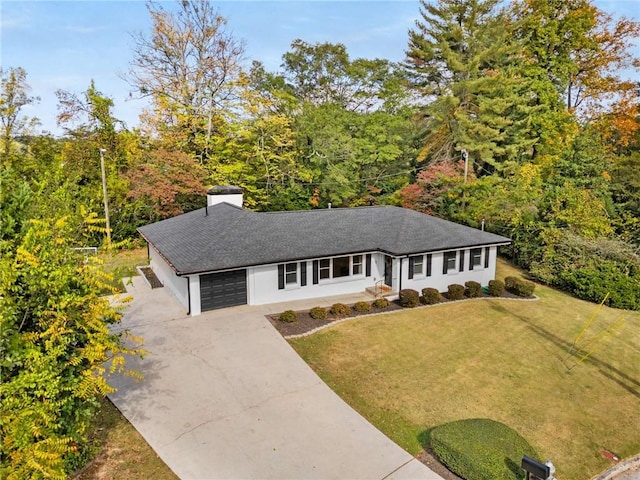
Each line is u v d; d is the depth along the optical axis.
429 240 20.14
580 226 24.41
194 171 29.12
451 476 8.38
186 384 11.37
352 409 10.55
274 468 8.37
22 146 30.77
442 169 31.03
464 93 31.06
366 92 41.97
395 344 14.51
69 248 7.03
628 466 9.27
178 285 17.70
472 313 17.80
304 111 35.28
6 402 5.73
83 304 7.03
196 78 30.97
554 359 14.01
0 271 5.83
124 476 7.93
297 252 17.88
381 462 8.70
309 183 35.81
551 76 35.12
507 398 11.52
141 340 8.43
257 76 38.41
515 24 31.47
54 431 6.91
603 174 29.34
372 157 35.75
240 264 16.38
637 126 34.59
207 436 9.25
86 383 6.85
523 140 32.00
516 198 27.34
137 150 29.91
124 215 26.97
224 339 14.20
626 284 20.06
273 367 12.42
